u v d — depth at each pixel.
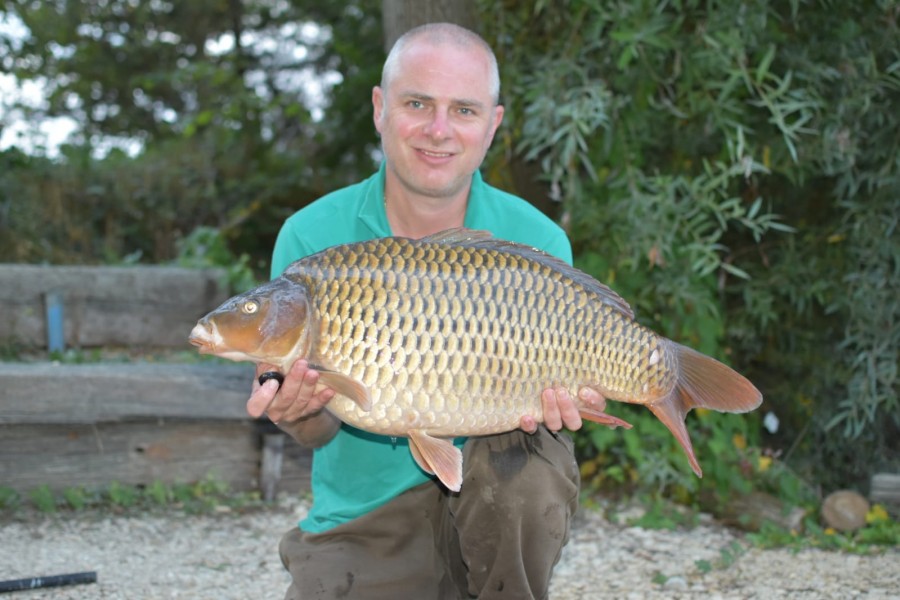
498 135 5.11
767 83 4.71
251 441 4.69
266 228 12.37
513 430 2.43
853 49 4.56
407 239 2.29
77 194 10.28
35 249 8.90
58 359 5.83
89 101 16.73
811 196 5.15
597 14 4.69
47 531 4.12
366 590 2.70
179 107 16.84
